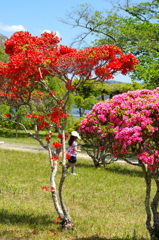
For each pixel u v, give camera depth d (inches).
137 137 251.3
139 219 385.1
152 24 1014.4
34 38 324.2
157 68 935.7
